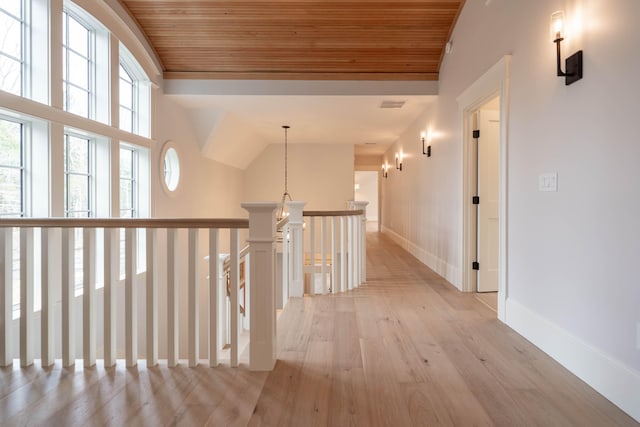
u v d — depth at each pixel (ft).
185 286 18.19
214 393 6.35
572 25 7.21
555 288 7.81
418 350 8.27
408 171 23.45
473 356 7.95
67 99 11.19
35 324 9.36
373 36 14.64
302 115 20.02
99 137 12.09
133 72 14.51
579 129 7.00
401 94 16.49
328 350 8.26
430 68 16.33
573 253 7.20
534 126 8.63
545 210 8.18
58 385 6.61
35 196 9.74
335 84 16.35
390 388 6.57
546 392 6.46
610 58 6.19
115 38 12.64
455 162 14.30
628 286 5.84
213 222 7.19
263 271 7.20
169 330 7.29
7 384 6.64
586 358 6.78
